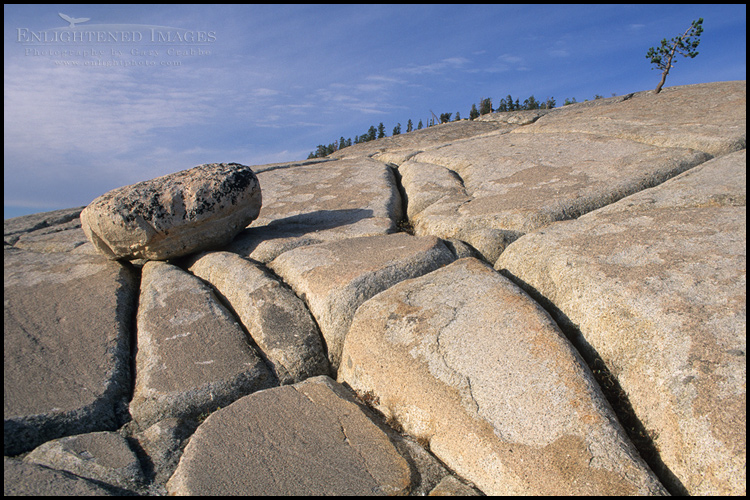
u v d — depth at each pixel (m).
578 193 6.25
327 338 4.23
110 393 3.65
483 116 15.89
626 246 4.22
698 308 3.22
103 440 3.18
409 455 3.01
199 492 2.66
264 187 9.23
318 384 3.64
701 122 8.34
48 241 7.11
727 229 4.23
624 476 2.52
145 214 5.41
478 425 2.91
